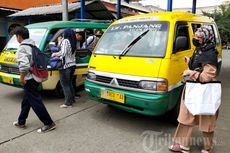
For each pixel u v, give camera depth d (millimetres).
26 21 16828
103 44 5285
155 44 4574
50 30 6320
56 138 4160
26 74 4207
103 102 4805
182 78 4582
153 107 4105
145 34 4844
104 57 4945
